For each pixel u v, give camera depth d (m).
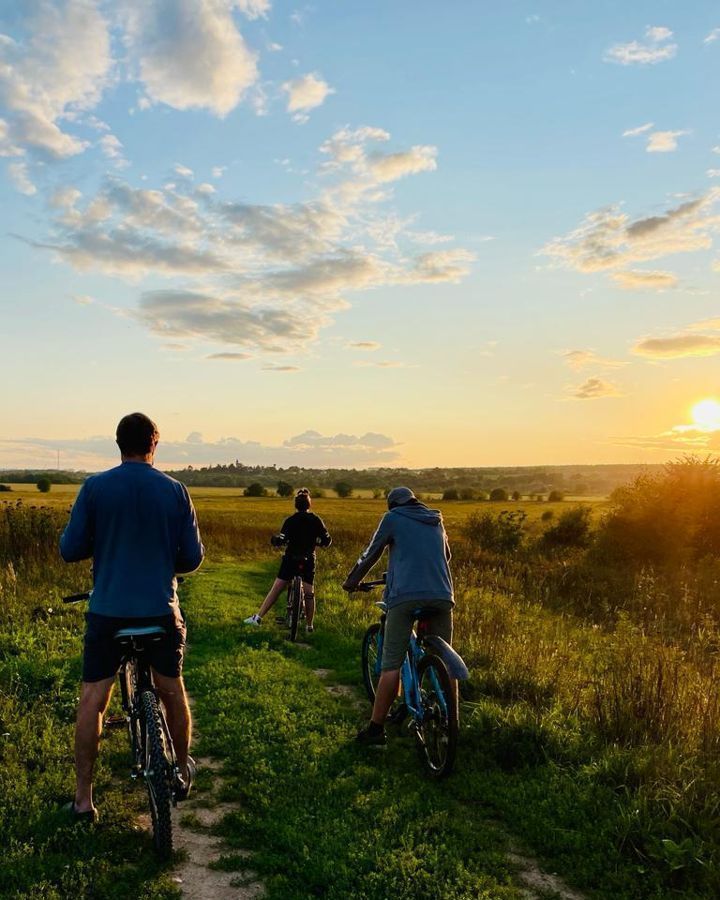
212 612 11.61
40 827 4.20
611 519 24.83
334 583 15.16
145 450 4.34
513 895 3.79
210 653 9.04
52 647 8.37
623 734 6.04
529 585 16.62
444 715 5.24
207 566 18.73
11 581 11.97
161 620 4.11
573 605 14.68
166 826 3.90
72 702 6.55
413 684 5.75
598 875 4.10
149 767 3.90
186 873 3.91
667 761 5.30
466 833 4.41
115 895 3.61
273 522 40.06
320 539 10.42
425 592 5.61
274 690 7.33
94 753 4.28
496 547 27.53
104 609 4.04
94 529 4.13
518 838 4.50
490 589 14.88
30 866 3.79
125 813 4.44
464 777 5.27
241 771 5.27
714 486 23.56
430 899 3.70
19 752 5.35
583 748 5.80
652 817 4.61
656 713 6.26
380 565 17.48
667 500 23.91
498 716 6.20
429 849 4.13
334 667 8.70
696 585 16.53
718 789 4.93
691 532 23.55
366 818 4.54
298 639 10.10
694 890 3.95
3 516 17.31
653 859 4.21
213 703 6.85
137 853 4.04
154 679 4.30
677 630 12.00
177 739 4.34
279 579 10.41
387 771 5.36
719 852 4.21
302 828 4.38
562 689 7.39
